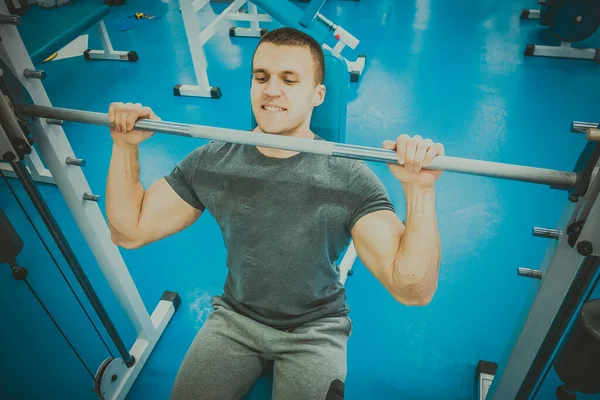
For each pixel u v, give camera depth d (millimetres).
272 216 1075
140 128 1008
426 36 3875
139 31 4211
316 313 1174
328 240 1091
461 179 2516
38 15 3006
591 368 848
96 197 1354
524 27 3910
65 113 1072
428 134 2850
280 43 1048
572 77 3281
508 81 3277
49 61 3809
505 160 2627
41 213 1195
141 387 1728
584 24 3262
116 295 1632
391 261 992
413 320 1902
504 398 1252
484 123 2910
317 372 1072
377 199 1049
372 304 1972
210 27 3223
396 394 1677
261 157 1106
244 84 3416
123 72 3635
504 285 2008
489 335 1834
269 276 1112
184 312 1984
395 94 3225
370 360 1779
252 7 3748
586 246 848
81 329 1921
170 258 2219
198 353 1153
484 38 3793
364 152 878
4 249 1052
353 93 3262
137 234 1183
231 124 3023
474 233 2230
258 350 1160
